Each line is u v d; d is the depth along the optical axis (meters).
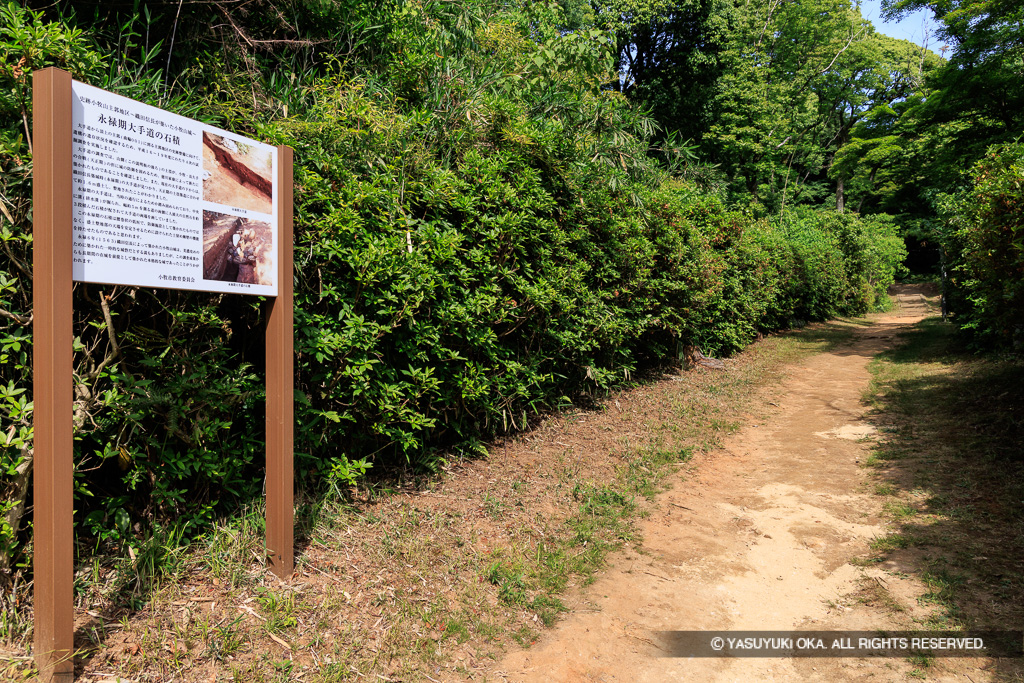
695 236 9.84
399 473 4.78
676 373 10.03
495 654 3.13
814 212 28.62
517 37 7.45
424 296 4.38
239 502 3.76
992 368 8.97
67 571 2.40
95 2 4.58
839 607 3.71
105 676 2.47
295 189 3.93
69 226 2.36
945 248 11.69
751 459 6.55
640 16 21.97
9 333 2.83
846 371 11.51
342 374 3.95
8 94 2.89
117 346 3.00
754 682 3.01
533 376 5.99
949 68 12.95
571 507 5.00
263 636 2.89
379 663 2.89
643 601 3.78
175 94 4.86
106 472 3.26
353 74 6.24
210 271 2.96
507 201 5.67
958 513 4.69
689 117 24.25
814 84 31.83
